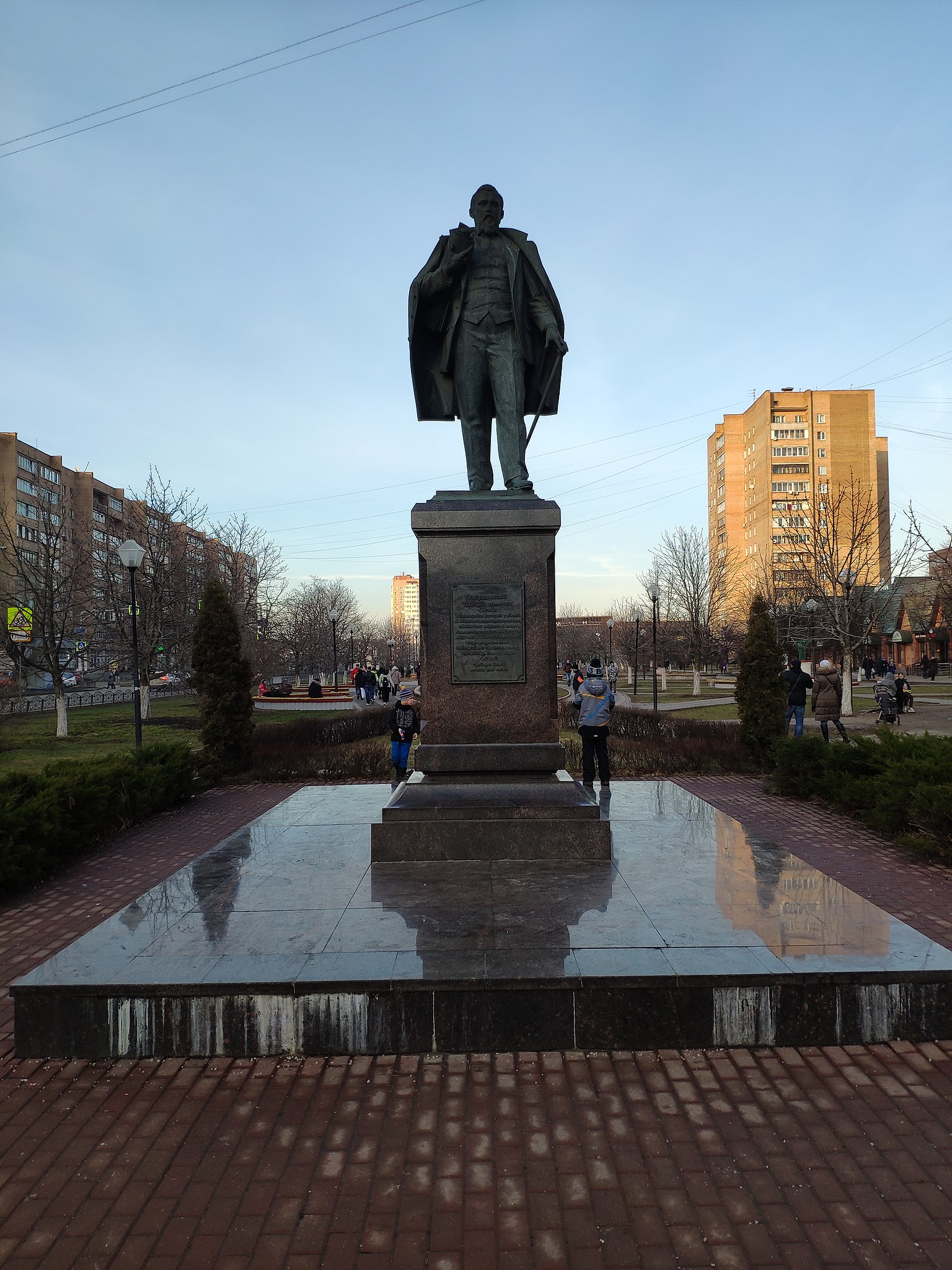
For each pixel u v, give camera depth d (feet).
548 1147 9.81
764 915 14.30
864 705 92.99
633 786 30.01
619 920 14.05
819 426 249.75
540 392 22.98
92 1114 10.72
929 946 12.94
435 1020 11.89
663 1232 8.45
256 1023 11.97
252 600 113.80
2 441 180.55
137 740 45.65
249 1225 8.65
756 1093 10.88
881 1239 8.32
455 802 18.30
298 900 15.44
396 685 76.79
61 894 23.22
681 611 165.58
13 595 81.97
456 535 19.75
